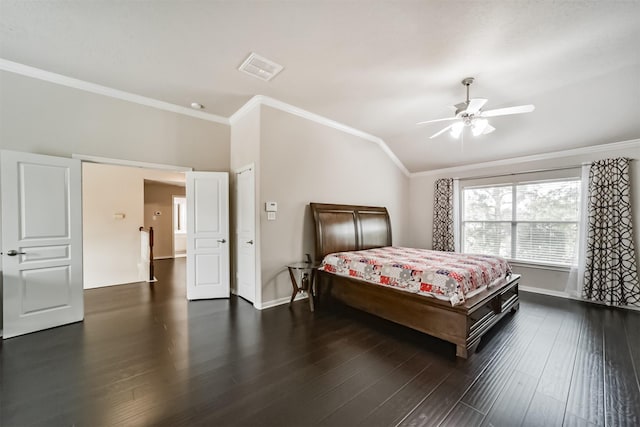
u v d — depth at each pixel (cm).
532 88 320
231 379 197
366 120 430
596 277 374
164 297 403
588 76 293
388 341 262
